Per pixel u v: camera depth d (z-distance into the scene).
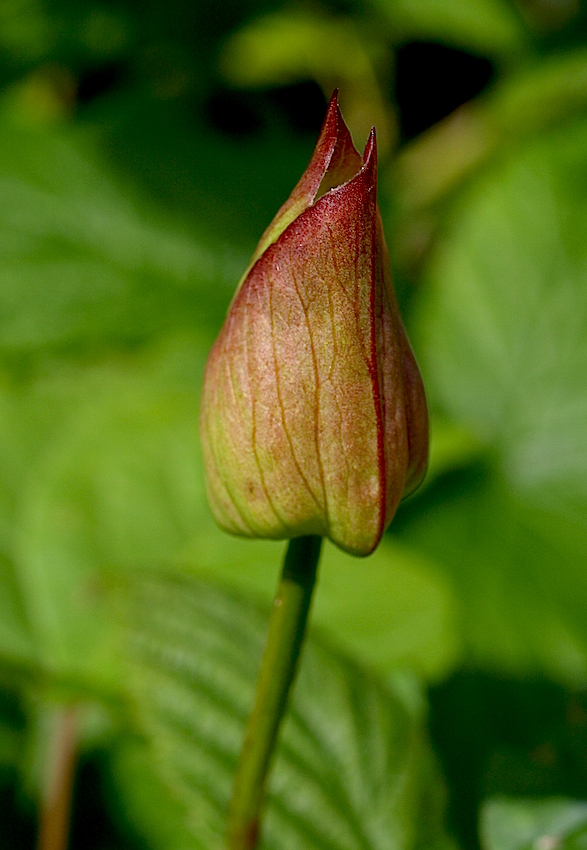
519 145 0.42
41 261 0.40
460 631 0.30
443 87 0.45
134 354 0.39
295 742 0.20
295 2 0.45
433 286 0.39
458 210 0.41
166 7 0.45
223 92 0.46
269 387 0.16
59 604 0.24
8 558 0.26
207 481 0.17
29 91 0.47
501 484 0.35
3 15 0.45
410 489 0.17
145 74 0.46
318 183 0.16
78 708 0.22
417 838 0.20
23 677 0.22
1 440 0.31
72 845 0.23
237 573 0.23
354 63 0.44
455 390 0.38
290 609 0.17
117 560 0.25
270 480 0.16
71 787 0.22
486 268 0.39
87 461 0.27
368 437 0.16
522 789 0.20
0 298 0.39
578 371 0.36
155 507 0.26
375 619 0.22
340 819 0.20
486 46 0.43
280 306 0.16
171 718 0.20
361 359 0.16
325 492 0.16
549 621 0.30
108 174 0.42
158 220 0.42
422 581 0.23
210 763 0.20
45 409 0.32
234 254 0.42
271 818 0.20
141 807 0.24
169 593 0.21
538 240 0.39
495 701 0.27
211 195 0.42
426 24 0.42
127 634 0.21
